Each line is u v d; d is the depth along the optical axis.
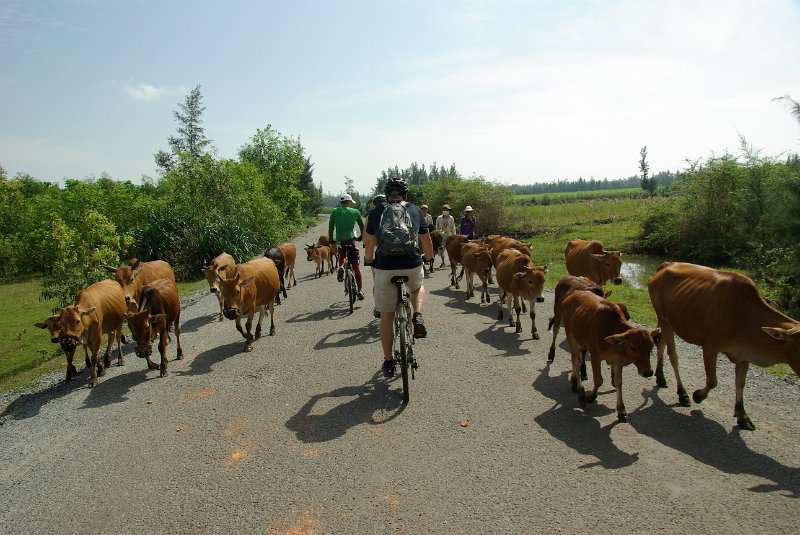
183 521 3.58
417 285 5.61
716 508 3.43
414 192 37.91
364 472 4.08
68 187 23.78
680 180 19.77
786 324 4.29
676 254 19.45
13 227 25.20
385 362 5.84
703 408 4.98
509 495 3.68
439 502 3.64
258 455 4.45
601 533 3.23
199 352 7.79
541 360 6.64
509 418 4.95
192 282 16.58
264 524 3.49
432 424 4.88
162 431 5.04
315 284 14.25
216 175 21.84
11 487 4.20
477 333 8.06
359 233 11.12
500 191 28.31
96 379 6.69
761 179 14.67
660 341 5.59
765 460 3.99
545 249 20.03
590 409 5.09
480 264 10.27
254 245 22.58
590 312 5.15
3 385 7.17
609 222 28.09
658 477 3.82
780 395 5.16
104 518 3.68
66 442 4.95
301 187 64.19
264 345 7.94
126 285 8.84
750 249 15.33
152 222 19.02
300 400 5.62
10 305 15.11
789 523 3.25
